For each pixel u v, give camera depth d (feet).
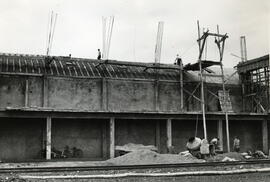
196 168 60.29
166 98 126.72
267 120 122.21
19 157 102.27
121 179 50.80
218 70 145.69
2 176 51.49
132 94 122.21
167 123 110.22
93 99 117.29
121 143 113.29
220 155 88.89
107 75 120.78
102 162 82.58
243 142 127.24
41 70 114.01
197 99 120.37
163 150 115.96
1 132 101.91
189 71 135.64
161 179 50.96
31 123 104.63
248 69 134.62
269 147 121.80
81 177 51.13
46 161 92.32
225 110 118.11
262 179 50.44
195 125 121.80
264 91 129.08
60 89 114.11
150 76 126.93
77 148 107.86
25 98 109.60
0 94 107.86
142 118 107.04
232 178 51.39
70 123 108.17
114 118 104.12
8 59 115.24
